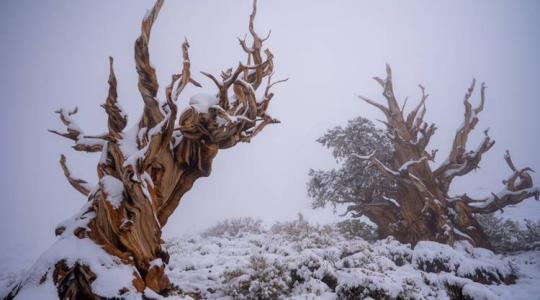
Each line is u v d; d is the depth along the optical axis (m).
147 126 9.38
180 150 9.64
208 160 10.03
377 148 19.33
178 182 9.90
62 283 7.28
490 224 19.25
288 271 9.62
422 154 18.66
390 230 18.14
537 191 16.75
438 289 9.72
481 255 15.08
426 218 17.41
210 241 17.80
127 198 8.13
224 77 11.73
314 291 8.80
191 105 9.41
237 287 9.08
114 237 8.16
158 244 8.74
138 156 8.09
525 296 10.33
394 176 17.42
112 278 7.46
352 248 12.39
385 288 8.21
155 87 9.20
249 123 10.19
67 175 10.40
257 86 10.79
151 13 8.73
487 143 17.52
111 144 8.73
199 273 10.99
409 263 13.03
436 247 13.16
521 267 14.02
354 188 19.36
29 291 7.10
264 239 17.80
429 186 17.84
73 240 7.96
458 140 18.25
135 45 8.91
